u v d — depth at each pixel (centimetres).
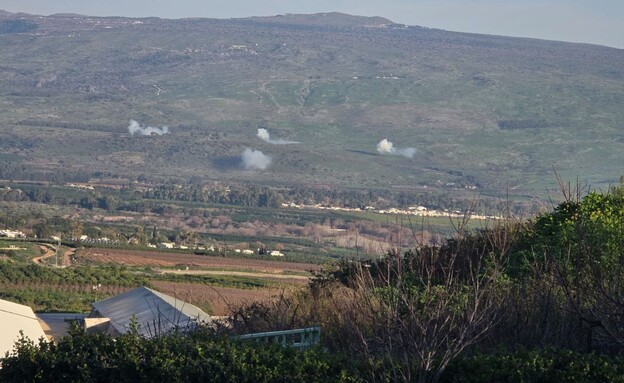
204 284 10975
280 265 14350
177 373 1875
